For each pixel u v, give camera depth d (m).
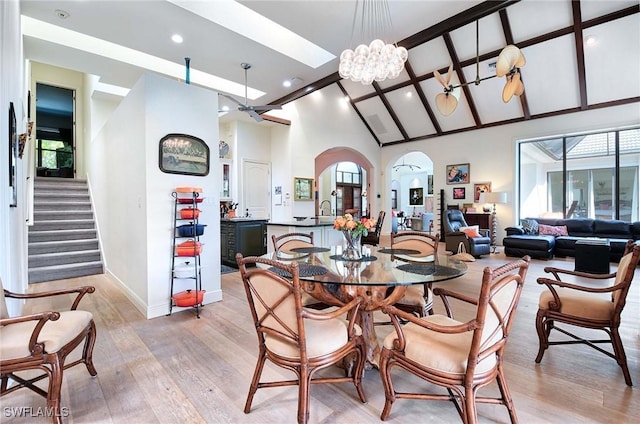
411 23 4.35
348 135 9.48
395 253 2.78
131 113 3.62
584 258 5.07
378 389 1.96
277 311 1.59
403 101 8.67
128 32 4.07
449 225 7.02
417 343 1.58
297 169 8.09
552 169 7.62
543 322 2.23
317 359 1.60
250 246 5.94
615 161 6.73
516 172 7.70
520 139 7.57
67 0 3.38
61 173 8.05
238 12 4.14
